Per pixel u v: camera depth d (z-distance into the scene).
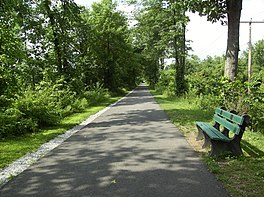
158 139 9.11
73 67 26.38
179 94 32.12
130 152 7.50
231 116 7.11
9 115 10.87
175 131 10.48
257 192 4.61
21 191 5.02
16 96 11.32
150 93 46.00
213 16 12.35
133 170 5.98
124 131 10.84
